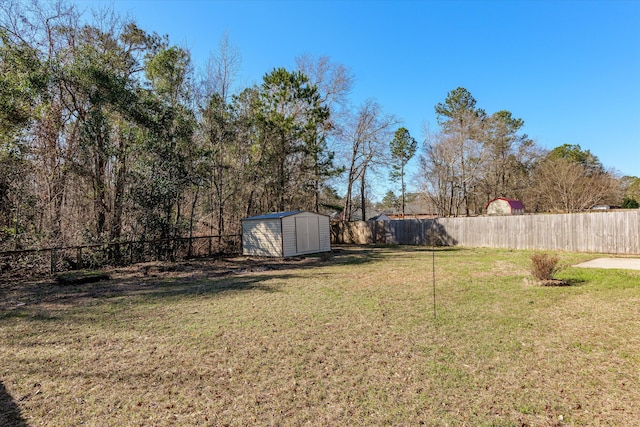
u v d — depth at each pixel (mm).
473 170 29734
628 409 2611
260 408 2756
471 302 5977
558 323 4695
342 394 2949
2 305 6324
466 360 3586
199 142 16000
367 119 24781
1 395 3027
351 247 18938
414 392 2953
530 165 33688
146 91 13258
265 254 15039
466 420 2521
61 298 6902
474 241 17062
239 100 18375
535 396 2840
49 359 3807
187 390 3078
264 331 4684
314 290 7375
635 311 5090
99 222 12523
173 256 13609
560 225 14109
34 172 10945
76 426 2547
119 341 4367
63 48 12062
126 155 12734
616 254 12492
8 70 10219
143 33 14336
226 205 18594
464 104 32844
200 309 5914
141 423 2570
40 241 10258
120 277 9547
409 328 4668
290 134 19766
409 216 44688
